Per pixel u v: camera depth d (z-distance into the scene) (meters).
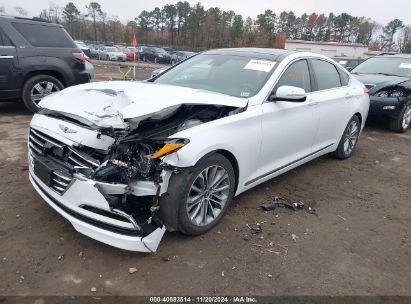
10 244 3.10
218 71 4.34
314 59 4.91
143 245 2.86
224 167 3.43
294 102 4.03
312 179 5.07
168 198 3.04
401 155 6.64
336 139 5.50
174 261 3.03
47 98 3.57
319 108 4.75
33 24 7.38
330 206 4.29
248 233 3.52
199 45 78.88
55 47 7.57
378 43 90.88
